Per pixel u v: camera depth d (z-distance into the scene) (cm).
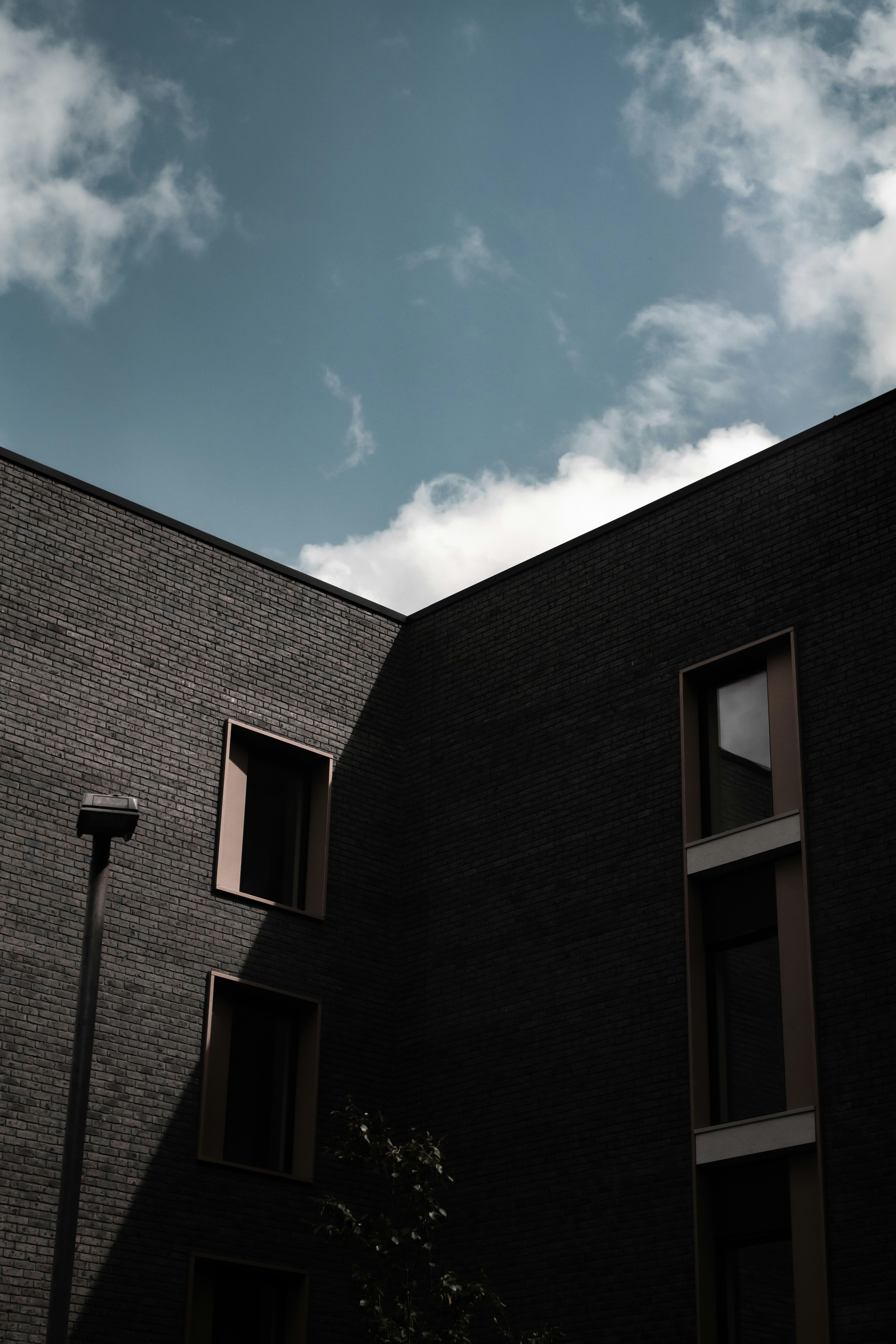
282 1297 2014
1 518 2075
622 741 2139
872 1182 1686
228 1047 2077
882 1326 1625
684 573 2153
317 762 2330
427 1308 2034
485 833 2266
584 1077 2003
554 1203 1966
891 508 1945
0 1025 1856
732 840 1953
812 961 1820
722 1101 1881
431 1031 2208
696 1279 1789
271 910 2175
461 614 2450
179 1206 1930
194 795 2142
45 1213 1814
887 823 1817
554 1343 1791
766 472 2108
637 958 2005
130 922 2014
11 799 1959
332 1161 2100
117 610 2150
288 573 2377
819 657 1956
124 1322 1831
